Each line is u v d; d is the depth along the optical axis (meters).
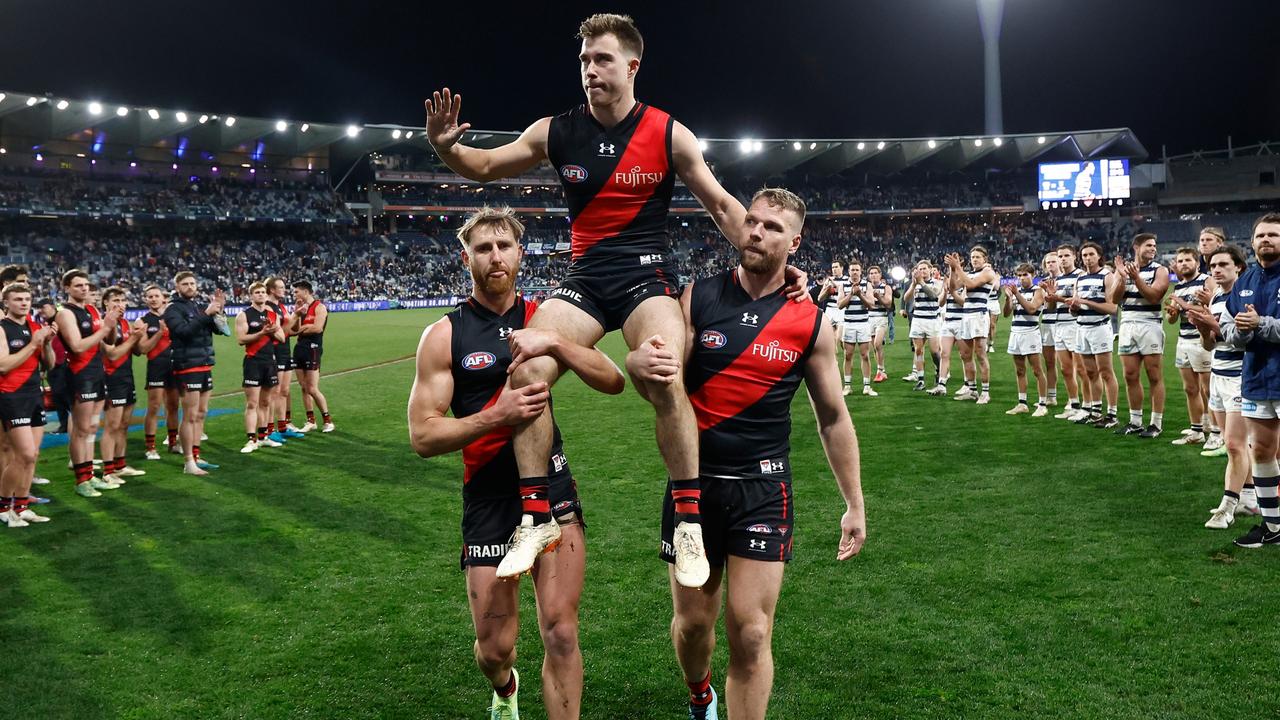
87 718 3.88
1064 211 70.06
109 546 6.53
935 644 4.46
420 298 54.03
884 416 11.73
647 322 3.45
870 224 70.62
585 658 4.45
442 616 5.05
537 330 3.30
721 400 3.46
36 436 7.38
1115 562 5.61
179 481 8.82
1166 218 69.94
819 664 4.27
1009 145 62.84
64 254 47.97
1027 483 7.78
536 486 3.25
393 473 9.06
